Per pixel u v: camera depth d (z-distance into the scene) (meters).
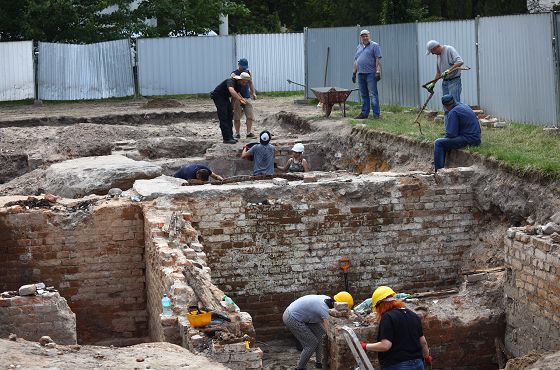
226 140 23.73
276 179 17.61
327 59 30.03
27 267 16.59
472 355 14.80
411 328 10.68
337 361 13.82
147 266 16.42
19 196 17.50
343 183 17.30
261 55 35.19
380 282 17.41
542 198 16.20
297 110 28.17
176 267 13.69
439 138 18.75
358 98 28.83
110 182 18.94
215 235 16.91
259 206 16.95
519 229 14.56
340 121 23.95
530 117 21.22
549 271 13.63
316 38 30.50
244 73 24.03
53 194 19.16
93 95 35.53
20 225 16.48
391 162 20.58
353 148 22.25
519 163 16.86
